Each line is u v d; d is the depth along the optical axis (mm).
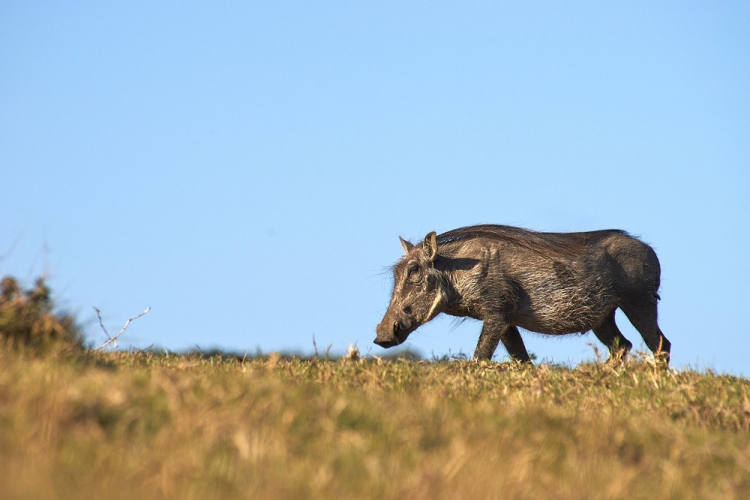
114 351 28422
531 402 22422
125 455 14148
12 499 11852
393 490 13609
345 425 16875
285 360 31250
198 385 18781
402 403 19344
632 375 29125
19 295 22297
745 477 16734
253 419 16266
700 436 19578
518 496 13992
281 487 13219
